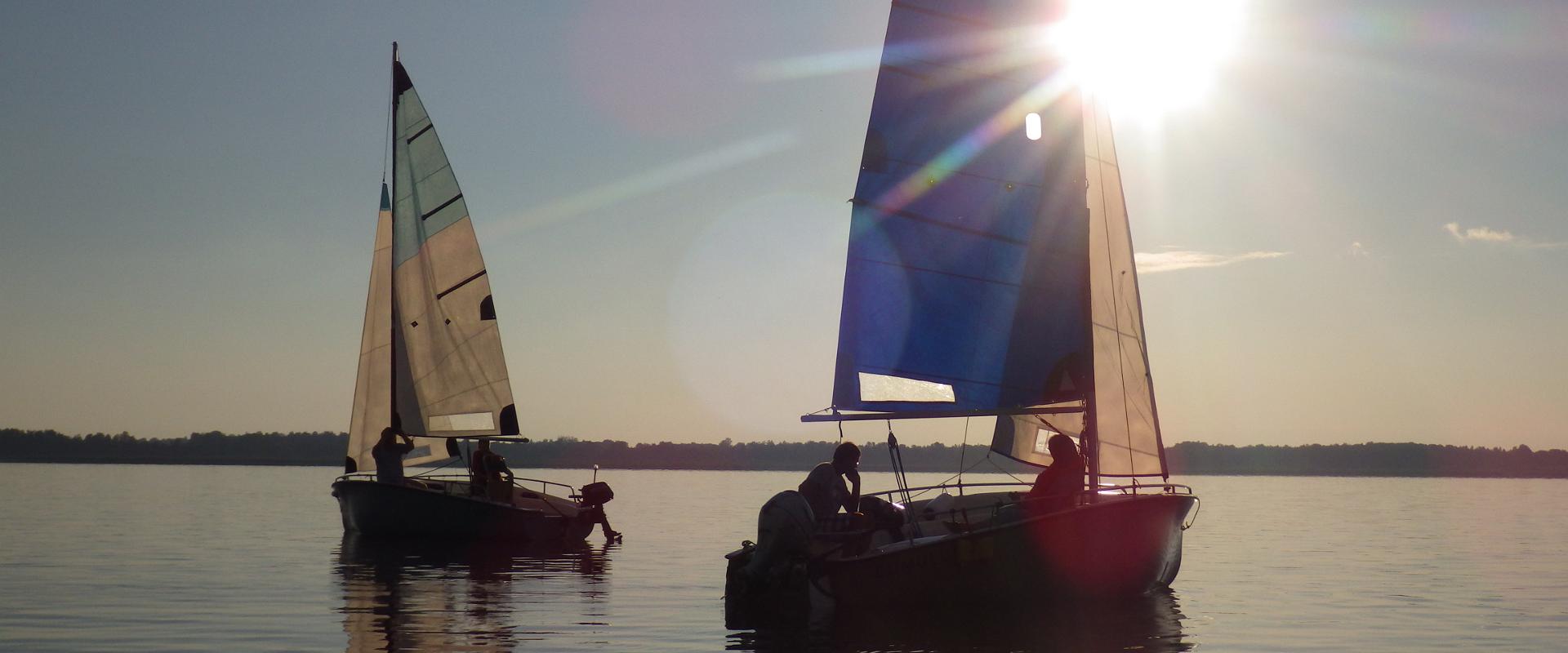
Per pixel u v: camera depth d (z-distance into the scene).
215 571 17.39
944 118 15.73
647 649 11.05
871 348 15.86
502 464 22.66
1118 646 11.41
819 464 13.88
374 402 26.73
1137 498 13.81
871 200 15.95
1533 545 24.45
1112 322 16.56
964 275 15.54
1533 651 11.47
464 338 26.53
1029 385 15.18
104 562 18.64
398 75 26.80
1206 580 17.53
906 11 15.91
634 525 29.28
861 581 13.09
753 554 13.49
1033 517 13.33
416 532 22.16
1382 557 21.55
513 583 16.31
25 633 11.76
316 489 53.12
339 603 14.00
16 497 40.34
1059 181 15.22
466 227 26.44
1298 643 11.80
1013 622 12.75
